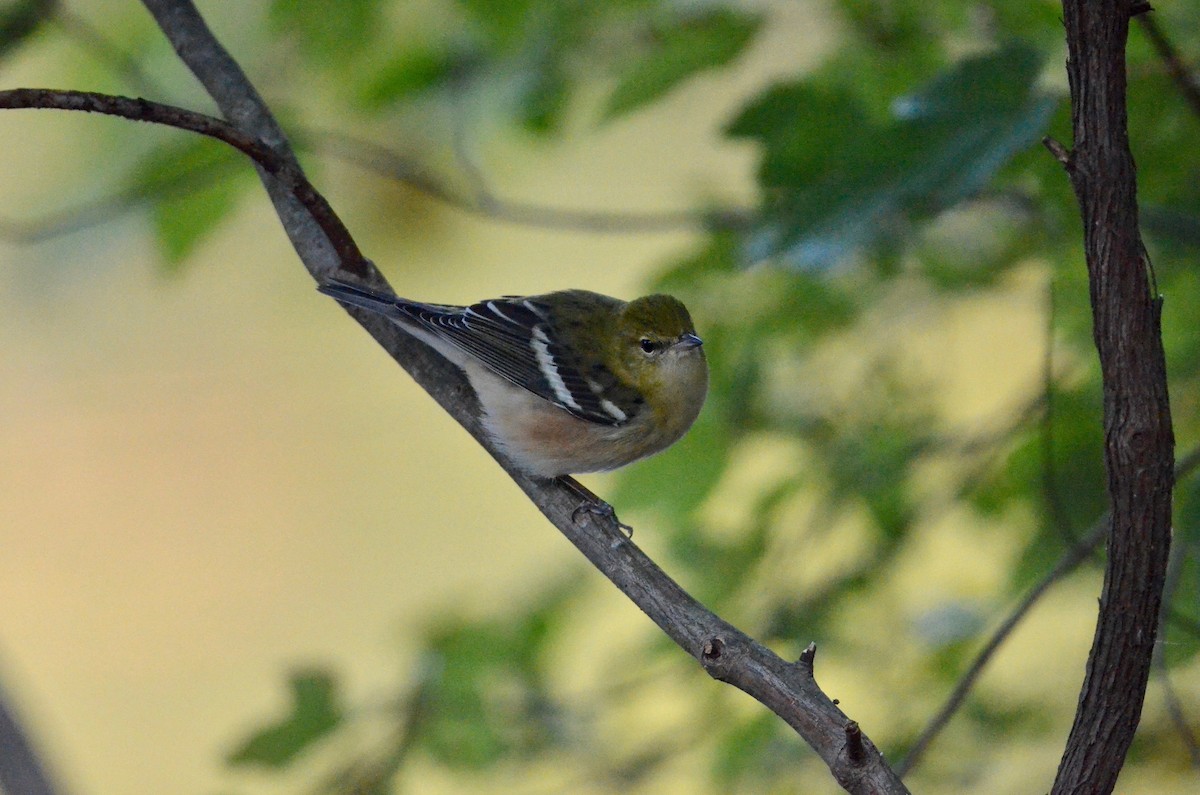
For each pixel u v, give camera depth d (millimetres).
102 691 19000
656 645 10930
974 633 10359
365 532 20641
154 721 18906
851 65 9914
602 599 11133
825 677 10844
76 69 10836
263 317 21062
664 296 10742
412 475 21453
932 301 11180
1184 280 9945
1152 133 8719
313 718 9938
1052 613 11305
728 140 8758
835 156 8570
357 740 10352
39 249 11984
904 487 10852
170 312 20531
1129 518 5445
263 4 11086
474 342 9844
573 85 10586
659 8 10203
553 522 8594
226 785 9992
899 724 10609
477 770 10484
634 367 10531
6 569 20203
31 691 18703
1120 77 5316
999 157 6961
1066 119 8039
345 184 11953
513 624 10852
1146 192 8992
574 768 10648
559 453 10352
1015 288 10938
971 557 11773
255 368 21984
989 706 10484
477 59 10711
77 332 20812
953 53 9852
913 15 9914
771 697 6188
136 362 21359
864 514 11039
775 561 10906
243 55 11117
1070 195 8695
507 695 10633
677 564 11094
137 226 11789
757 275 10781
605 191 15641
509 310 10508
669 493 11016
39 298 12375
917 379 11164
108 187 10578
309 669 10008
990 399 12586
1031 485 10211
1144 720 9922
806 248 7438
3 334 20859
